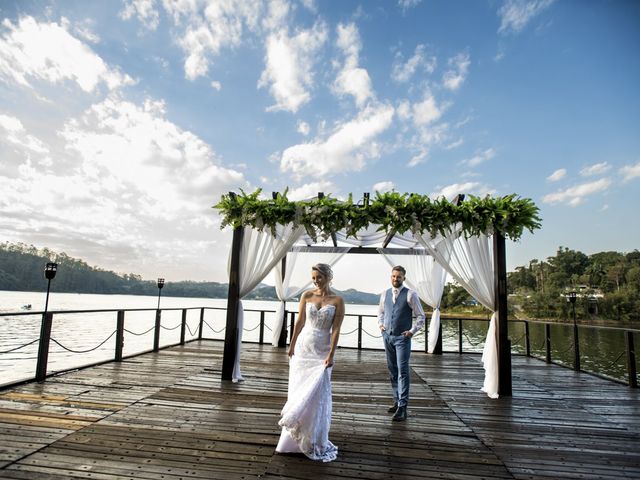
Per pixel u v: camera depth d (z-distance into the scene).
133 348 11.03
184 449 2.53
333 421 3.24
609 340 14.55
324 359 2.65
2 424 2.88
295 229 4.82
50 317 4.35
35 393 3.75
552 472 2.34
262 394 3.99
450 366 6.09
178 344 7.40
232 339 4.66
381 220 4.43
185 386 4.24
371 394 4.16
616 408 3.84
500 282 4.40
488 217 4.25
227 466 2.29
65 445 2.53
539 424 3.29
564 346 12.52
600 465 2.46
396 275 3.48
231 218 4.69
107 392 3.88
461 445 2.76
